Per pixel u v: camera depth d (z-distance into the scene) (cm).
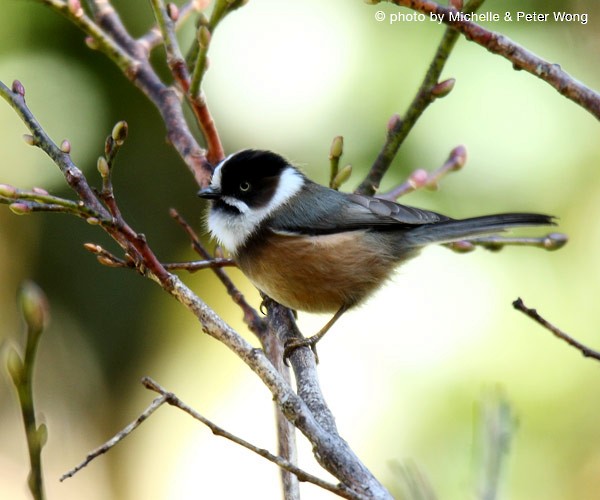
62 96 1256
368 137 1154
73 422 1303
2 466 1281
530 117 1127
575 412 1101
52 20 1224
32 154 1285
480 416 516
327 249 848
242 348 495
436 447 1121
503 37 586
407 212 879
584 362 1120
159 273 514
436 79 833
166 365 1323
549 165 1127
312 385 671
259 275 862
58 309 1314
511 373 1133
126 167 1287
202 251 777
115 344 1310
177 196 1302
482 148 1126
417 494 474
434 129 1127
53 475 1281
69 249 1316
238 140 1192
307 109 1175
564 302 1145
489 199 1132
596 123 1130
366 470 470
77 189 536
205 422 447
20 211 512
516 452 1091
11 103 563
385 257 876
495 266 1180
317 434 477
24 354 406
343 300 871
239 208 859
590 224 1136
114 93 1269
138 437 1311
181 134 894
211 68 1201
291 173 887
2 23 1219
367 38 1173
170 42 823
